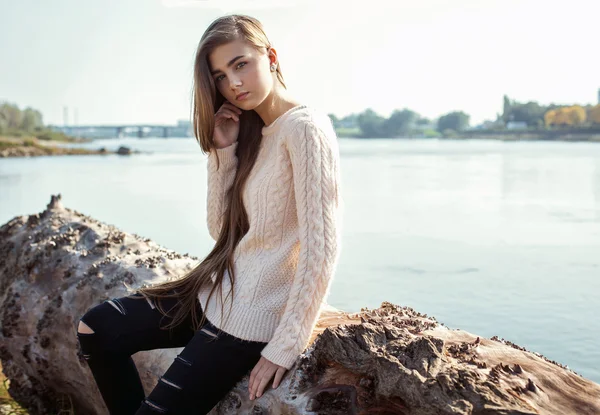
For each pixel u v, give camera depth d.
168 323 1.89
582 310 3.75
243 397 1.77
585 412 1.39
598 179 11.21
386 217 7.38
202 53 1.84
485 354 1.60
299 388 1.64
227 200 2.04
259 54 1.83
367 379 1.55
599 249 5.36
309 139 1.71
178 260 2.60
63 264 2.69
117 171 17.31
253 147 1.94
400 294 4.19
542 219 6.97
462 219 7.12
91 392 2.54
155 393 1.72
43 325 2.59
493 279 4.49
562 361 3.05
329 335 1.62
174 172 16.59
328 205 1.70
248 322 1.74
